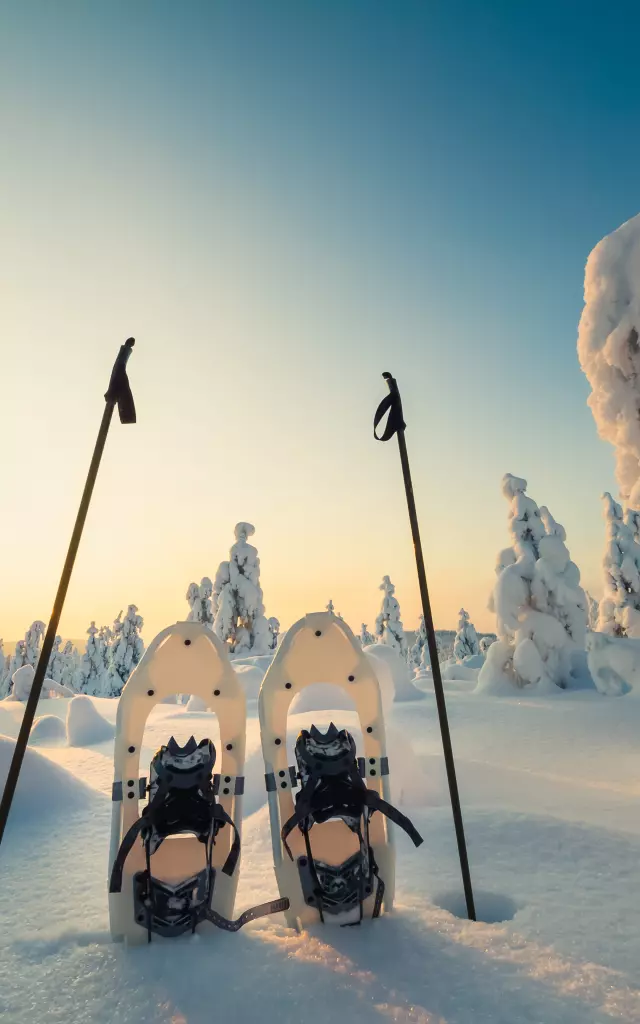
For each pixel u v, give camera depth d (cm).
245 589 2592
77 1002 175
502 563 1838
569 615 1702
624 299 920
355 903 218
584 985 179
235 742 238
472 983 180
